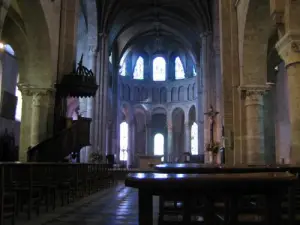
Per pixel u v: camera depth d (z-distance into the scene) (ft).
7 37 62.64
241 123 55.62
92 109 102.78
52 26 58.23
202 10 119.03
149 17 141.18
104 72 113.60
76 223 25.41
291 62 34.55
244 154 55.01
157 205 37.19
